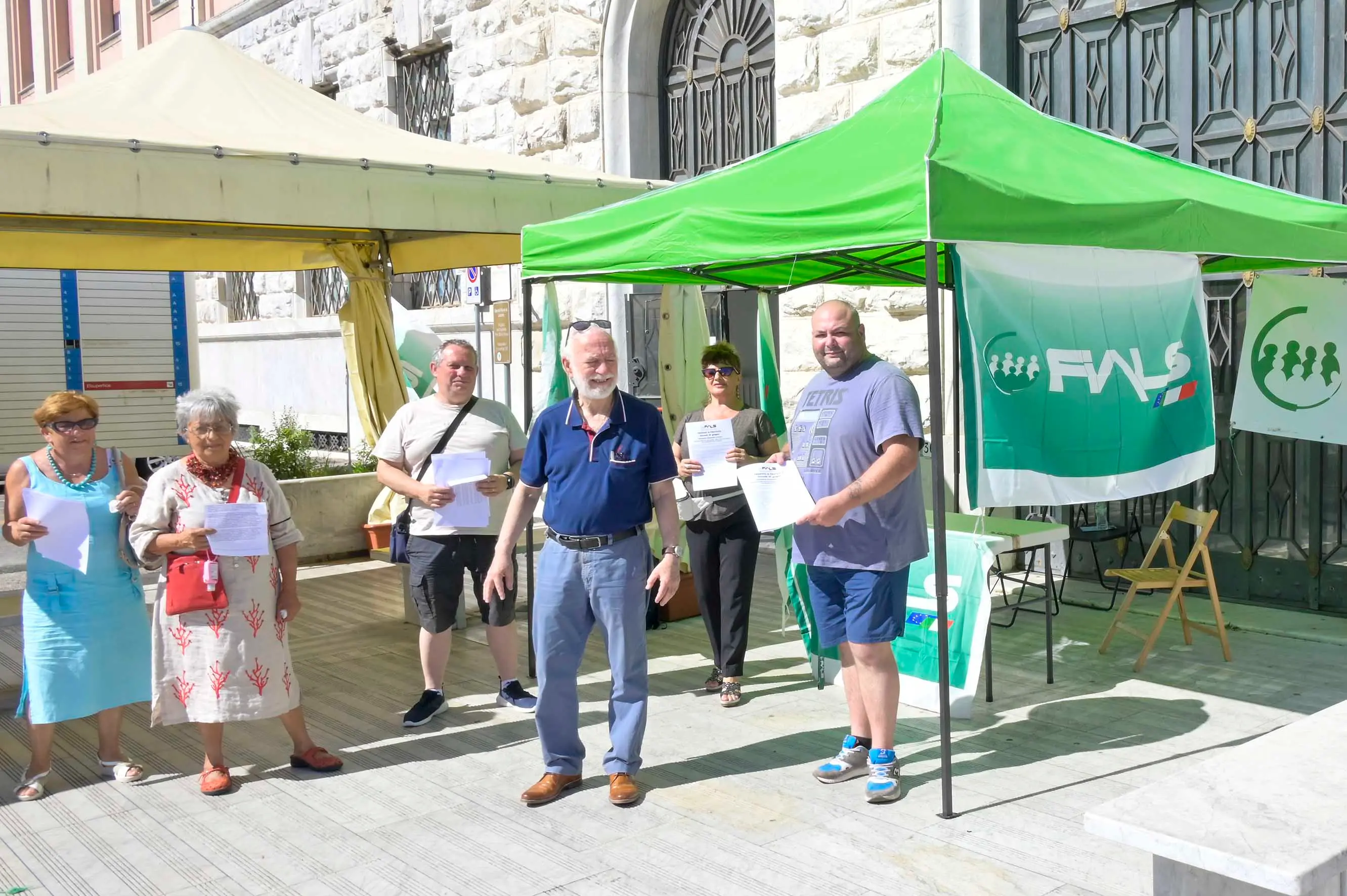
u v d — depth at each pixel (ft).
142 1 72.64
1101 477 15.93
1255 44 24.61
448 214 22.30
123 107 22.20
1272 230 17.06
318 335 56.70
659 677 21.52
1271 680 20.20
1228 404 25.62
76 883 13.46
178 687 15.90
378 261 32.63
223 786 16.16
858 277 23.30
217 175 19.60
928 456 29.40
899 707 19.08
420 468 19.10
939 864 13.12
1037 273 15.47
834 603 15.74
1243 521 25.62
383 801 15.71
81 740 18.70
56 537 15.92
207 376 67.00
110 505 16.39
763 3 35.96
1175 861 8.21
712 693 20.29
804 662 22.44
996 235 13.97
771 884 12.80
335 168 20.90
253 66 26.40
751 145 36.88
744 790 15.61
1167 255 17.10
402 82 52.16
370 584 31.53
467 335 47.67
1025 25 28.35
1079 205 14.69
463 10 46.32
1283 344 20.93
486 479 18.71
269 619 16.20
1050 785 15.39
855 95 31.30
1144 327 16.62
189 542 15.57
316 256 33.45
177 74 24.73
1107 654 22.13
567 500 15.03
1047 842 13.58
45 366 34.60
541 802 15.33
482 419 19.31
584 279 20.56
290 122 23.81
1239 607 25.36
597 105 40.45
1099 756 16.48
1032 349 15.24
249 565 15.99
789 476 15.20
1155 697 19.31
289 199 20.40
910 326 29.73
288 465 37.45
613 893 12.75
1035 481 15.20
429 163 22.29
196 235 28.53
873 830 14.12
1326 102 23.57
